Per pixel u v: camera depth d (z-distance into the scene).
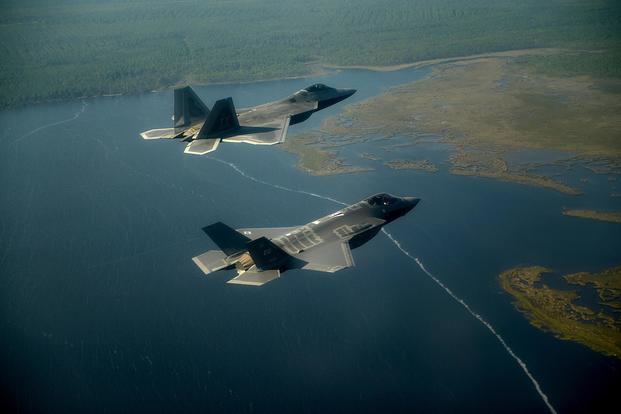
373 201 63.56
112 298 86.94
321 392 69.56
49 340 78.88
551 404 67.50
